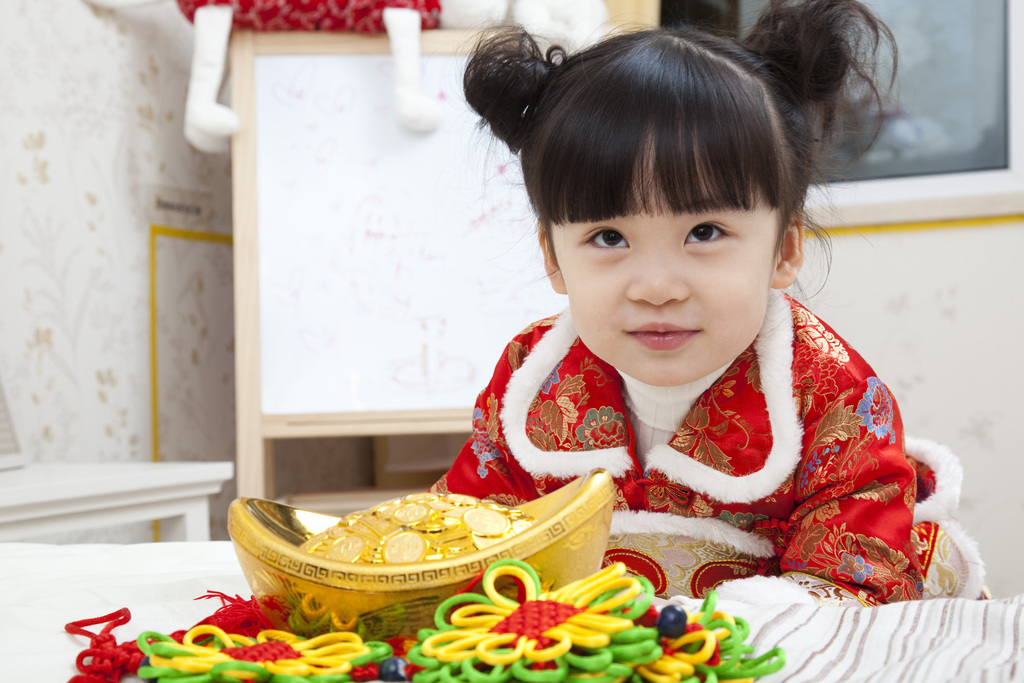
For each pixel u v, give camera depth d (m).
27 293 1.43
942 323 1.61
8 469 1.17
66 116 1.52
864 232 1.64
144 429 1.67
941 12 1.60
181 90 1.80
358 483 2.17
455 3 1.59
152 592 0.60
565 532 0.38
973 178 1.59
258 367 1.57
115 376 1.61
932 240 1.61
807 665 0.37
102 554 0.73
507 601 0.35
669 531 0.70
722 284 0.56
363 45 1.61
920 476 0.81
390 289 1.61
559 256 0.63
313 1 1.56
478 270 1.61
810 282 1.63
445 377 1.60
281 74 1.61
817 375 0.67
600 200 0.56
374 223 1.61
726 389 0.69
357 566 0.37
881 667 0.37
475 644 0.33
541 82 0.68
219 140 1.63
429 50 1.61
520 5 1.55
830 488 0.65
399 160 1.62
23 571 0.67
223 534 1.89
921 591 0.65
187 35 1.83
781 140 0.62
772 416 0.67
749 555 0.70
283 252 1.60
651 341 0.57
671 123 0.55
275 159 1.61
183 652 0.34
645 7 1.64
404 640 0.38
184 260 1.79
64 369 1.50
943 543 0.77
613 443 0.72
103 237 1.59
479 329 1.61
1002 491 1.58
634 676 0.32
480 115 0.74
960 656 0.37
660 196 0.55
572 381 0.74
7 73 1.41
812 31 0.68
